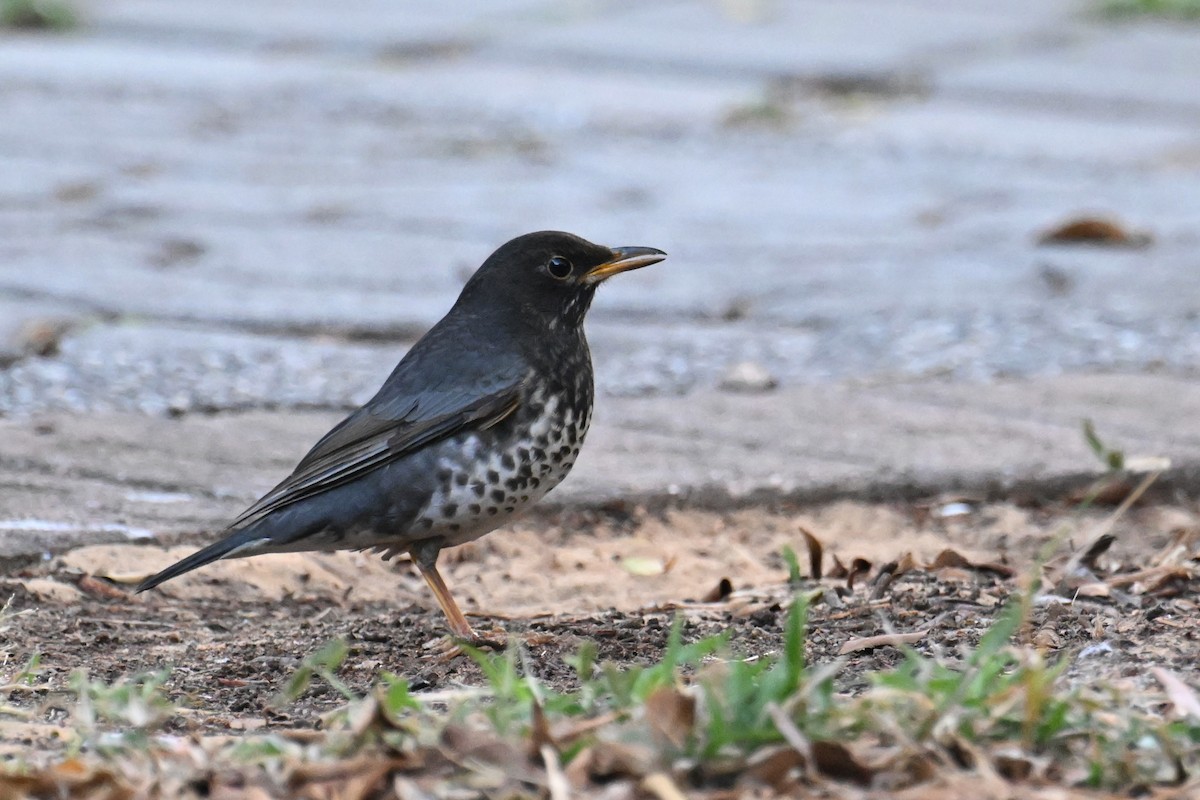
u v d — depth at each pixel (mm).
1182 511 10672
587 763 5703
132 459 11211
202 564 8359
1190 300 14531
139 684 7535
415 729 6039
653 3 28016
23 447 11328
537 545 10281
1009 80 23656
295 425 12000
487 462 8570
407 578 9828
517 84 23922
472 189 18875
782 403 12523
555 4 28094
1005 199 18328
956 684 6199
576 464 11258
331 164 20000
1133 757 5879
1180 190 18578
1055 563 9305
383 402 8648
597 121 22109
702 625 8422
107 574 9445
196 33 26969
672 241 16875
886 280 15523
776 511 10750
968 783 5672
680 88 23828
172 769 5930
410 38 26391
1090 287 15070
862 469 11062
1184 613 8070
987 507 10719
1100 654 7387
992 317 14336
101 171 19312
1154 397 12367
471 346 8766
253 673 7887
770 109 22422
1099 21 27062
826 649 7820
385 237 16938
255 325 14234
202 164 19828
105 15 27750
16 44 26438
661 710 5848
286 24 27172
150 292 14969
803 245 16688
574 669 7820
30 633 8492
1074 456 11172
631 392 12938
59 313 14297
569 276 9039
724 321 14734
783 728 5707
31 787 5715
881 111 22734
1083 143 20875
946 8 27828
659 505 10750
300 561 9766
